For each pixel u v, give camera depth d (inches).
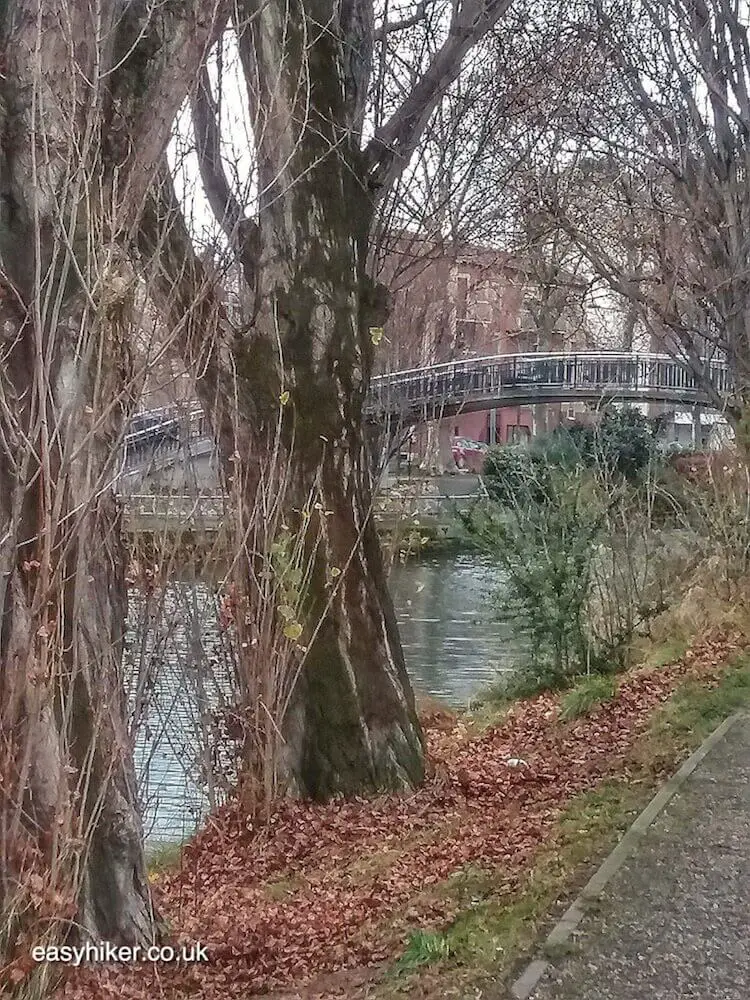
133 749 267.6
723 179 616.4
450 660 572.1
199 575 302.4
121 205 176.7
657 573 520.1
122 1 183.9
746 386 613.9
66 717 165.8
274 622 303.4
